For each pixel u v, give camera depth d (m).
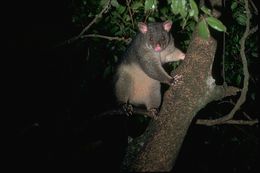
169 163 2.14
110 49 2.98
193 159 3.32
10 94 3.28
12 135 3.04
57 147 3.01
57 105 3.27
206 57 2.15
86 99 3.22
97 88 3.20
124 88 2.86
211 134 3.31
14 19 3.38
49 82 3.31
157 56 2.78
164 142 2.13
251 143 3.25
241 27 2.90
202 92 2.16
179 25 2.88
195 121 2.40
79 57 3.21
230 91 2.21
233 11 2.82
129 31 2.90
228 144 3.29
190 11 1.91
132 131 3.18
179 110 2.14
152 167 2.13
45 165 2.93
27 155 2.93
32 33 3.34
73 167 3.00
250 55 2.99
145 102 2.88
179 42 2.89
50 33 3.31
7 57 3.31
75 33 3.12
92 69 3.11
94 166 3.16
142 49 2.76
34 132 3.00
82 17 2.98
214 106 3.20
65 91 3.28
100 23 2.95
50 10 3.33
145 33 2.76
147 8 2.05
